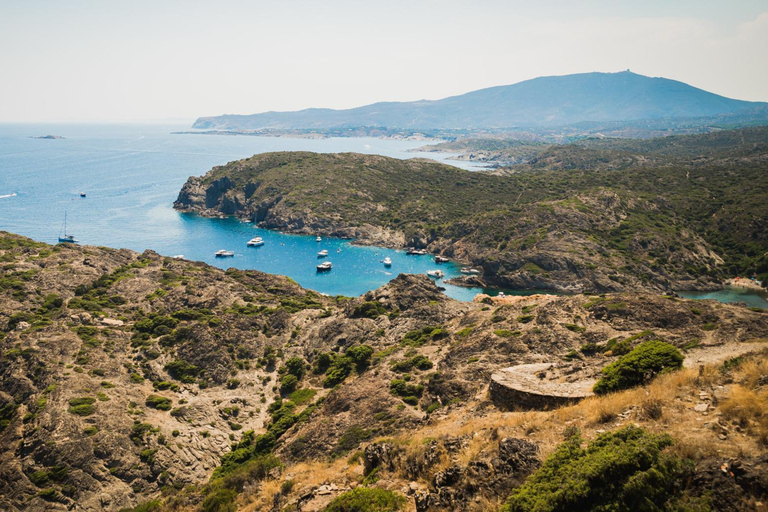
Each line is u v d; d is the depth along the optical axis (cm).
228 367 7881
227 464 5916
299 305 10406
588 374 3078
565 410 2303
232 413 6956
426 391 5438
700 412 1842
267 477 3812
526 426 2252
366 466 2700
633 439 1627
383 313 9256
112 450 5781
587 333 5462
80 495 5331
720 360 2553
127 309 9250
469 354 5803
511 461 1872
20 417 6141
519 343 5578
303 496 2555
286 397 7406
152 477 5700
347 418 5388
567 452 1702
